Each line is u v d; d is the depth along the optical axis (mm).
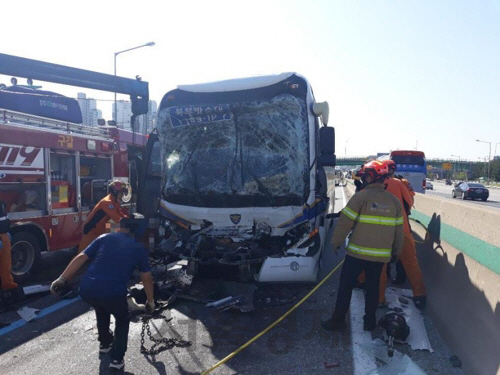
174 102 6512
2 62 8141
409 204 5680
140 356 4418
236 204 6098
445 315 4641
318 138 6508
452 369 3998
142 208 7246
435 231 5719
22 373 4062
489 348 3377
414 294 5613
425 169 24562
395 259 5125
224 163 6199
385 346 4516
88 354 4461
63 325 5258
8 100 7727
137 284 6586
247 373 4055
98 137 8977
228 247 5996
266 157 6094
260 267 5660
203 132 6309
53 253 9688
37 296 6414
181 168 6344
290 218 5941
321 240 6258
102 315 4320
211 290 6191
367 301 4922
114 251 4070
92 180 8875
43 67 8594
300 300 6086
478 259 3857
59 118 8602
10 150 6820
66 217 8016
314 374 4020
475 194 37375
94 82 9242
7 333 5016
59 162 8047
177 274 6703
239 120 6203
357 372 4039
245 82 6258
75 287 6754
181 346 4648
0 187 6805
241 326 5195
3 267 6078
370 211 4781
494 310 3355
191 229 6211
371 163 4957
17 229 7035
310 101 6191
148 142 7359
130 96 9867
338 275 7457
